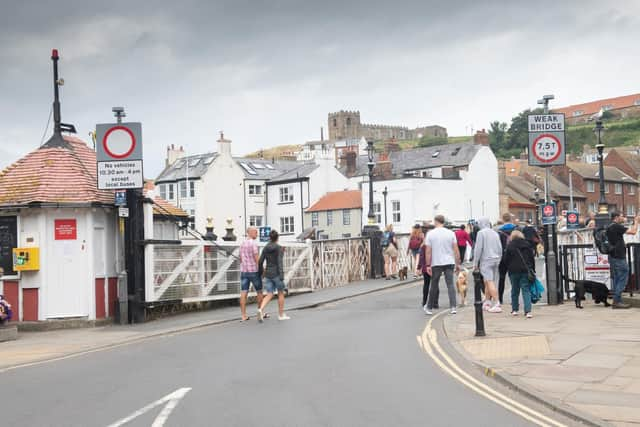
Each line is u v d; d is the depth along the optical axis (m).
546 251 16.56
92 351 12.91
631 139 134.38
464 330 12.99
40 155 18.12
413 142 179.62
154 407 7.81
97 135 16.88
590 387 8.16
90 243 16.97
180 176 71.31
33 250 16.62
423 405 7.66
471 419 7.05
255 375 9.55
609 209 87.75
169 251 18.20
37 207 16.59
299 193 71.19
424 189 60.16
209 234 22.05
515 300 14.67
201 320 16.75
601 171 30.80
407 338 12.49
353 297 21.69
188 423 7.07
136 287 17.12
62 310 16.80
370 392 8.34
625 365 9.26
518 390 8.26
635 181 93.50
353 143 146.62
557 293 16.42
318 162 72.00
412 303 18.67
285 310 18.53
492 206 67.19
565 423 6.91
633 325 12.59
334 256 25.69
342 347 11.73
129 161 16.84
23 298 16.84
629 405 7.32
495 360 10.01
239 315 17.61
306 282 23.69
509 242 14.57
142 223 17.52
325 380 9.09
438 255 15.75
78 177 17.58
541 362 9.66
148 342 13.73
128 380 9.57
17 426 7.23
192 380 9.35
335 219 67.19
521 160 89.88
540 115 16.25
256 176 74.50
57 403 8.30
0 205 16.69
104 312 17.23
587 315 14.22
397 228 60.12
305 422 7.00
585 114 160.75
